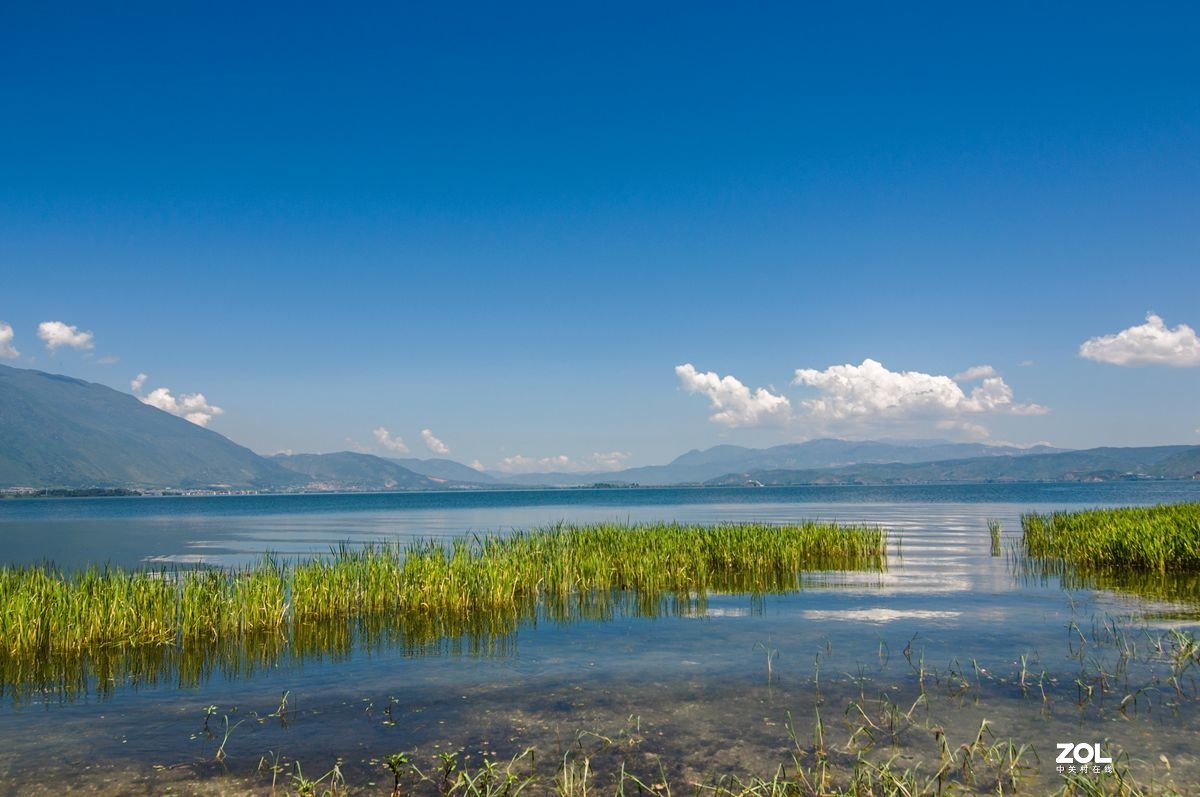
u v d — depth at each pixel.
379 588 18.66
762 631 15.82
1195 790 7.68
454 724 10.12
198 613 15.72
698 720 10.13
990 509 77.88
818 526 32.84
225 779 8.42
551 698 11.23
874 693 11.23
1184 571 24.06
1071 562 27.42
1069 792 7.60
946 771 8.26
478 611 18.55
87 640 14.90
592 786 8.03
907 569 25.95
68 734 9.91
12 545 42.59
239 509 120.62
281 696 11.56
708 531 29.88
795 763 8.52
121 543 43.53
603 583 21.38
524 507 108.38
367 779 8.31
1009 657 13.19
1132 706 10.41
